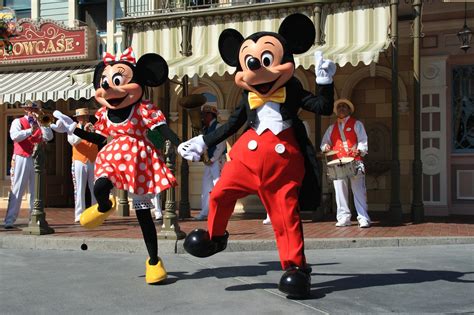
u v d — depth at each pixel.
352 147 8.44
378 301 4.20
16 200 8.64
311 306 4.08
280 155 4.30
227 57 4.72
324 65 4.20
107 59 5.10
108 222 9.59
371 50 8.48
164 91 11.47
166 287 4.84
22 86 12.03
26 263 6.15
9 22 10.72
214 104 12.36
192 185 12.52
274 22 10.05
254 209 11.77
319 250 7.04
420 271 5.42
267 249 7.02
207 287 4.82
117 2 13.16
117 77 4.88
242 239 7.18
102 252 7.00
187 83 11.03
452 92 11.02
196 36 10.62
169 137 4.81
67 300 4.40
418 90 9.19
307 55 8.62
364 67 11.00
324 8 9.55
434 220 9.62
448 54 10.62
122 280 5.16
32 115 8.72
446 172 10.61
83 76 9.80
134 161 4.82
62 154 14.10
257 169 4.31
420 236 7.48
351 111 8.62
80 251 7.10
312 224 9.05
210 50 10.52
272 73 4.29
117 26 13.17
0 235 7.71
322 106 4.23
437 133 10.67
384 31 9.18
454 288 4.64
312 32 4.54
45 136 8.52
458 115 10.99
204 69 9.28
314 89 11.36
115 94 4.87
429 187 10.71
